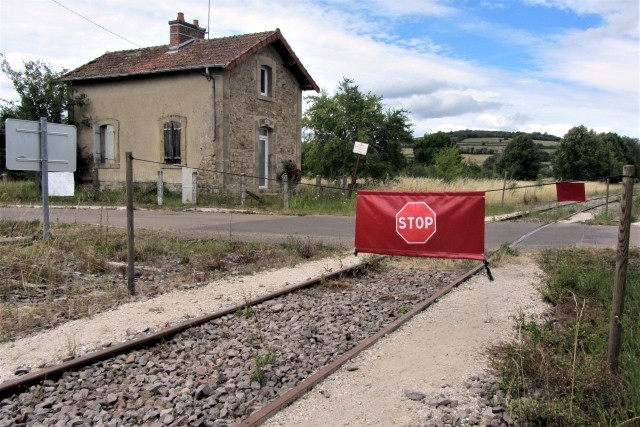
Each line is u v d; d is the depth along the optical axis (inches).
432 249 279.7
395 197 285.3
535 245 450.3
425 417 142.6
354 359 187.8
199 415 148.9
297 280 317.4
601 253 389.7
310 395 158.2
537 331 197.8
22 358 186.4
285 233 516.1
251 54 858.1
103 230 473.1
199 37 964.6
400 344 203.8
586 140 2546.8
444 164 1676.9
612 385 150.2
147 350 197.9
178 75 853.8
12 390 160.2
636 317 210.7
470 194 272.7
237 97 852.0
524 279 319.3
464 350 195.3
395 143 1181.1
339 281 319.6
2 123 903.1
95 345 199.6
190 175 828.0
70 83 946.1
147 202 836.0
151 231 494.3
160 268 346.3
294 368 184.4
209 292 285.0
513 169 2588.6
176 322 229.6
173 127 868.6
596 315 230.1
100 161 949.8
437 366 180.2
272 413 145.2
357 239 292.7
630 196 160.4
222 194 831.1
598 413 136.8
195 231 515.8
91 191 880.3
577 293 274.8
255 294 281.9
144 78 887.7
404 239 283.7
